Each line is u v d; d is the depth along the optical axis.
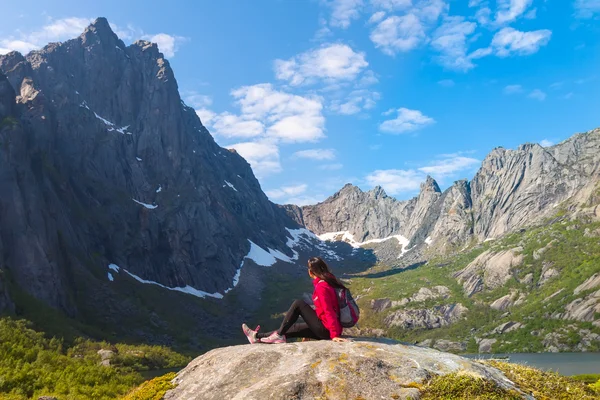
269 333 11.56
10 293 140.00
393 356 10.12
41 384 67.44
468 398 9.17
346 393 9.08
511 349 190.62
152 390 10.68
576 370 113.25
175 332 194.88
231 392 9.62
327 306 10.52
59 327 136.25
